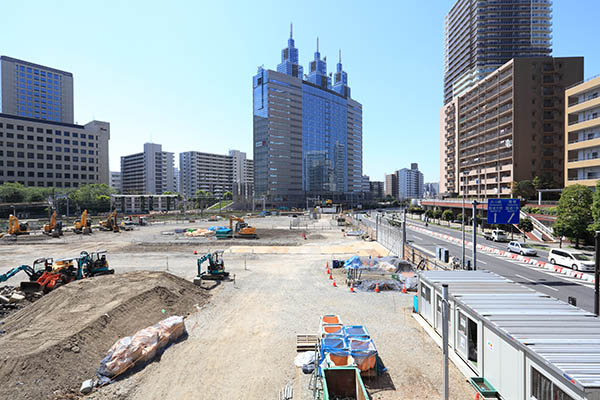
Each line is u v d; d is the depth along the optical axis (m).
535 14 114.94
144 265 32.94
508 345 10.06
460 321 13.43
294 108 183.75
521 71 76.00
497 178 82.44
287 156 179.75
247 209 166.12
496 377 10.68
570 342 9.30
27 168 130.00
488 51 114.88
